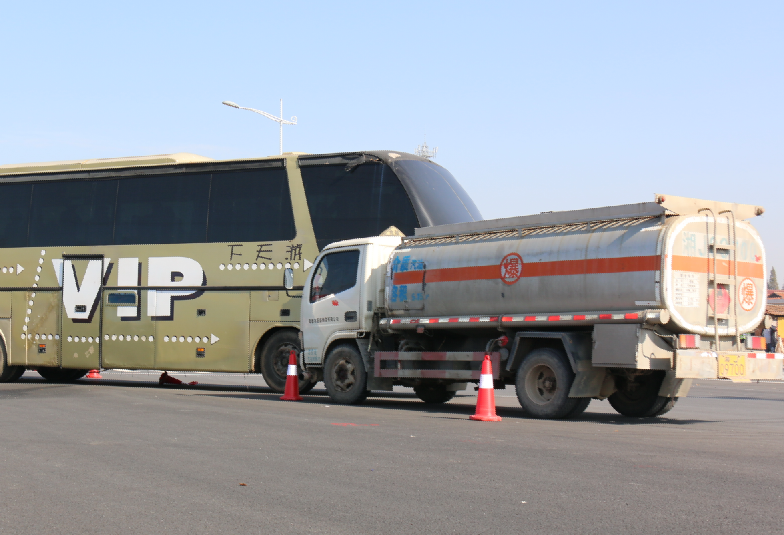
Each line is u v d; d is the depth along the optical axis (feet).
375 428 34.30
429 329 45.34
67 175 65.57
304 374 56.08
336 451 27.68
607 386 40.34
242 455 26.81
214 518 18.35
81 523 17.99
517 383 40.81
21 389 58.75
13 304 66.13
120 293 62.54
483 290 42.34
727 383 91.35
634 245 37.17
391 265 46.98
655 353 36.81
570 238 39.65
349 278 49.21
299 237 56.75
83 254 64.13
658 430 34.81
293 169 57.72
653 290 36.35
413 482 22.25
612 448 28.50
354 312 48.44
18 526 17.78
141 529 17.49
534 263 40.42
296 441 30.12
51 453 27.22
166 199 61.93
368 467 24.56
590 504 19.56
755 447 29.12
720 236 38.29
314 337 50.44
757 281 39.78
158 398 50.26
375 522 17.94
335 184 56.08
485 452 27.48
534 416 40.09
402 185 53.88
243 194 59.26
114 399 49.19
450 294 43.73
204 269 59.77
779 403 56.34
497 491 21.06
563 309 39.45
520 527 17.47
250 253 58.34
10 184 67.26
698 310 37.29
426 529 17.35
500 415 41.93
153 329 61.21
